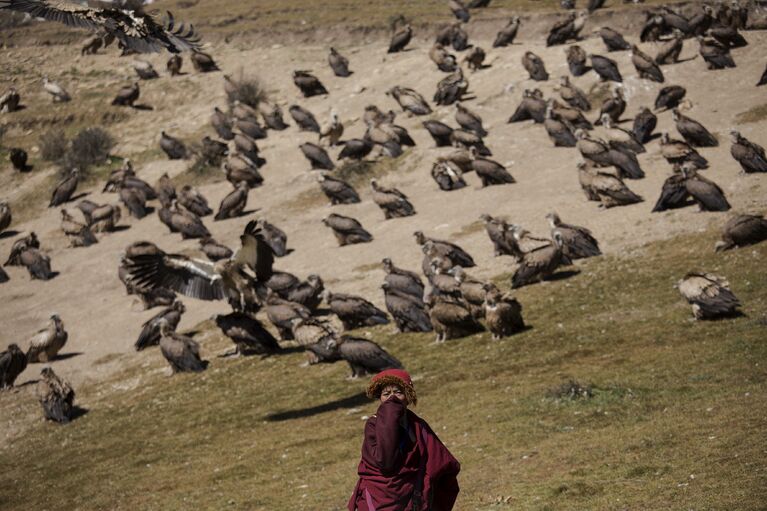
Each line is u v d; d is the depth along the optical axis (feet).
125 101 236.22
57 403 99.30
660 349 74.02
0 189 209.26
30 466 85.10
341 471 61.67
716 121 148.87
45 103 240.53
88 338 130.00
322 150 176.96
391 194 145.38
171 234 170.30
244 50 261.85
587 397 63.77
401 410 27.22
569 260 106.11
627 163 132.98
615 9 216.13
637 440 50.90
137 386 105.81
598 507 41.06
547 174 147.74
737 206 112.06
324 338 94.43
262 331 102.89
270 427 79.25
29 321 144.36
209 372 103.40
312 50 255.09
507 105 183.21
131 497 67.51
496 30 230.89
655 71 170.50
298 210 164.66
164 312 121.08
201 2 301.43
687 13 207.21
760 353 65.92
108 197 197.36
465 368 82.69
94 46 266.77
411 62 225.97
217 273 51.37
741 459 43.19
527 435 58.23
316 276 112.57
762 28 184.44
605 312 89.30
